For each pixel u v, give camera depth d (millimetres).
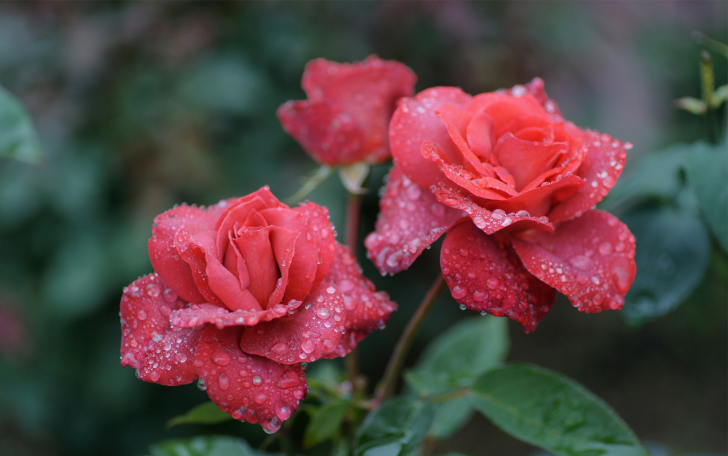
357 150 500
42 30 894
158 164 850
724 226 462
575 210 438
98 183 847
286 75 958
